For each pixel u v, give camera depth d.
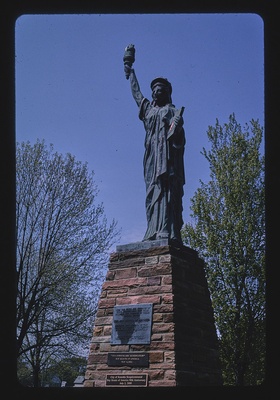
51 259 24.06
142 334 11.34
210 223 27.11
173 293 11.50
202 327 12.16
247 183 27.03
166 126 13.15
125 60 14.24
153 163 13.14
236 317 25.84
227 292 26.03
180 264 12.10
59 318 25.28
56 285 24.00
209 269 26.56
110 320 11.87
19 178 23.86
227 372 25.86
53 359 28.53
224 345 25.67
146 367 11.06
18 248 23.59
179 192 13.05
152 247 12.12
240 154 27.78
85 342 25.83
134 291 11.89
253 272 25.95
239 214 26.58
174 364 10.82
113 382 11.23
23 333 23.14
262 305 25.56
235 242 26.38
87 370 11.65
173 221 12.74
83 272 25.03
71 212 24.58
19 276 23.41
